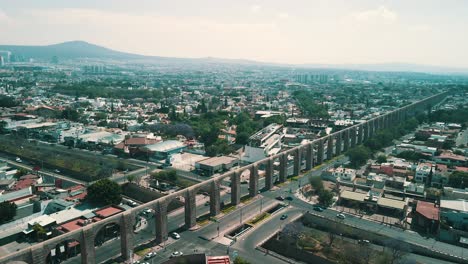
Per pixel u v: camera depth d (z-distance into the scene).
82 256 126.06
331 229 172.12
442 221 162.75
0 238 147.38
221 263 128.75
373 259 145.12
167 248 146.00
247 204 194.00
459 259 140.75
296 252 149.88
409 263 135.88
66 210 168.75
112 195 182.88
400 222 173.88
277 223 171.25
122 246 137.38
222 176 180.25
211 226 166.50
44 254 114.38
